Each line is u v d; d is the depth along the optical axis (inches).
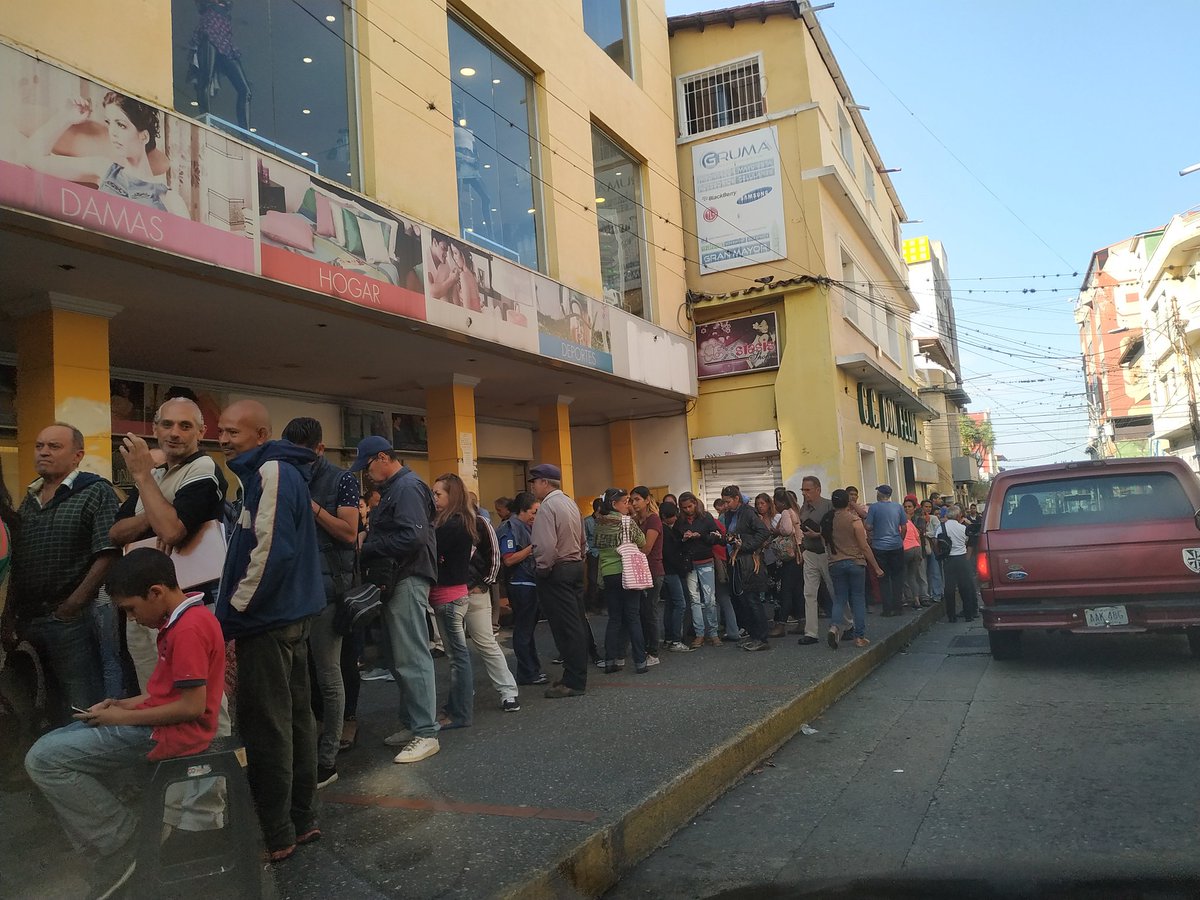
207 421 423.8
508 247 472.4
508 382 518.3
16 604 155.3
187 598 134.9
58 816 128.6
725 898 140.8
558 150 517.3
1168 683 274.5
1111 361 2210.9
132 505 159.5
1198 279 1200.2
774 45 690.8
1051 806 169.9
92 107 244.4
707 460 698.2
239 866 123.6
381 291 346.9
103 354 294.2
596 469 711.7
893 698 288.5
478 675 325.1
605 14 617.6
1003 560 313.4
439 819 161.5
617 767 191.5
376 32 373.4
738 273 689.0
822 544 375.6
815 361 663.1
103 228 244.1
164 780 121.6
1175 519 299.3
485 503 649.6
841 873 145.9
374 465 215.2
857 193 810.8
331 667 190.7
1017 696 273.9
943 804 176.9
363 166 365.4
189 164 271.3
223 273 280.1
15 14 234.5
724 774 200.8
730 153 696.4
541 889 133.0
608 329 538.3
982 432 2645.2
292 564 146.9
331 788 184.1
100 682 163.8
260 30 325.4
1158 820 157.9
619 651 321.4
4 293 279.9
